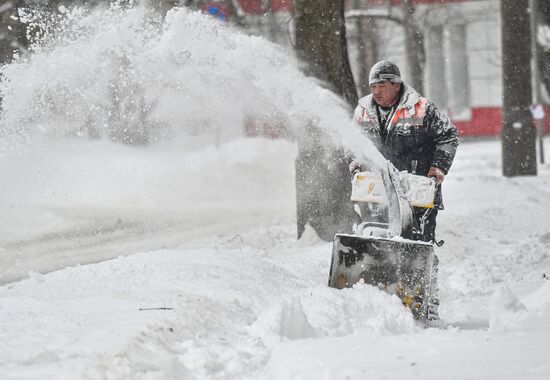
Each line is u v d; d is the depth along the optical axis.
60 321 17.67
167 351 15.85
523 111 72.62
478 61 138.38
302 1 36.28
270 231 38.84
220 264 24.67
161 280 22.02
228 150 80.44
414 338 16.88
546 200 51.19
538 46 80.81
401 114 24.00
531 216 45.16
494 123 138.88
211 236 41.97
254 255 28.92
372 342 16.53
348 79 36.69
